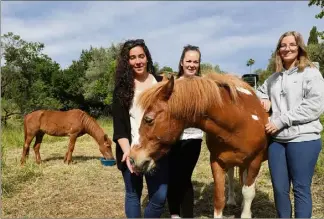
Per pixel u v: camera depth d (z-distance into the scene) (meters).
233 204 4.11
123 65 2.78
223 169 2.96
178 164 3.34
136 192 2.86
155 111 2.54
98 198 4.63
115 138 2.78
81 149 9.12
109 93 26.42
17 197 4.68
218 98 2.64
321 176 4.91
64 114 7.11
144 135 2.57
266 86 3.19
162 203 2.81
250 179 2.99
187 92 2.56
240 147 2.80
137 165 2.55
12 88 18.92
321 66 13.08
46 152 8.60
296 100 2.81
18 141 9.78
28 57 31.94
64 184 5.36
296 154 2.77
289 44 2.85
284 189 2.88
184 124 2.63
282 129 2.82
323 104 2.72
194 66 3.27
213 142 2.90
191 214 3.41
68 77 31.75
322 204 3.99
